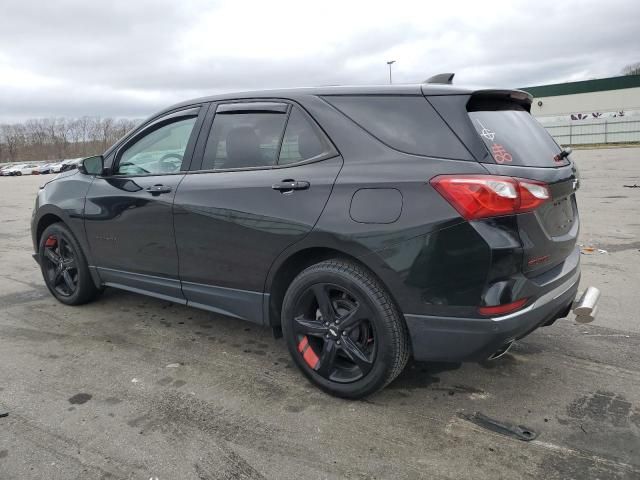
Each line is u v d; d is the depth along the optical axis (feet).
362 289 9.14
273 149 10.55
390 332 9.04
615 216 29.35
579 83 158.92
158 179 12.27
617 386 10.25
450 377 10.73
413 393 10.12
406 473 7.83
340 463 8.08
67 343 12.81
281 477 7.79
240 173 10.84
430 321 8.68
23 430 9.03
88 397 10.16
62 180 15.23
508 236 8.20
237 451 8.41
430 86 9.41
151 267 12.66
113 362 11.71
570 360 11.40
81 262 14.66
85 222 13.99
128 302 15.84
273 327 10.89
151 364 11.59
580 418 9.18
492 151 8.61
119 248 13.32
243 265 10.71
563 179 9.38
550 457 8.12
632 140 146.51
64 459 8.23
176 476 7.83
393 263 8.72
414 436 8.73
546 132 10.67
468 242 8.17
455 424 9.06
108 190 13.39
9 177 166.81
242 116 11.24
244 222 10.43
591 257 20.25
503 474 7.75
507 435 8.71
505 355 11.68
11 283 18.45
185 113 12.34
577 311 9.52
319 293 9.80
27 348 12.53
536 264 8.71
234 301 11.13
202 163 11.64
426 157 8.78
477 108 9.23
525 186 8.34
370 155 9.27
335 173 9.46
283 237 9.89
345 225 9.10
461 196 8.18
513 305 8.32
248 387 10.48
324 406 9.71
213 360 11.76
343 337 9.68
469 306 8.36
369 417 9.32
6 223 35.81
